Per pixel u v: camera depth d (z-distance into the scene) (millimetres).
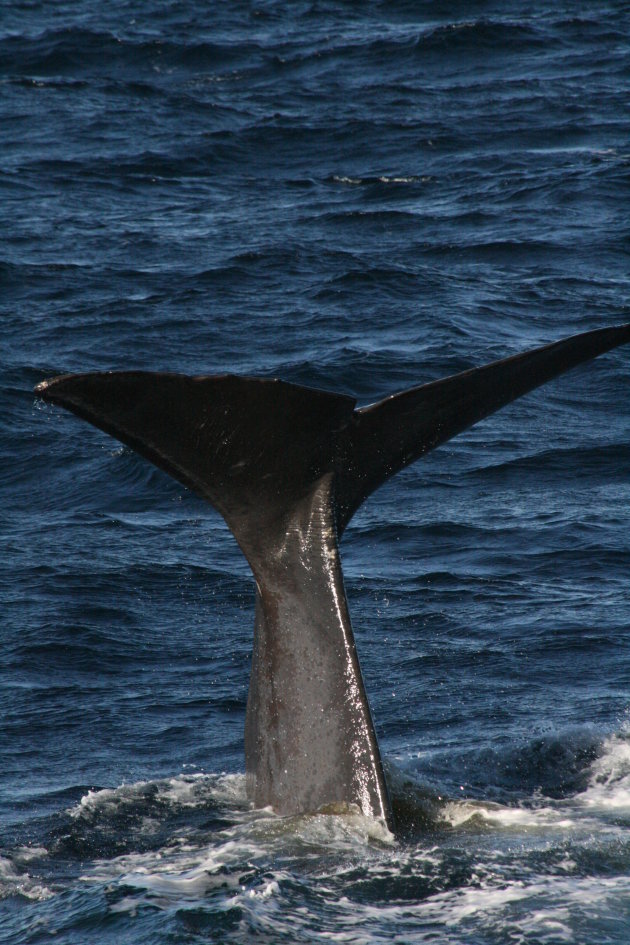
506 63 186625
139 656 39875
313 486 25516
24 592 45719
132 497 59531
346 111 164750
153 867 24453
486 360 77000
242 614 43812
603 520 52562
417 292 93625
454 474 60125
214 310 90250
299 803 25203
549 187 123312
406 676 37250
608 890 22250
